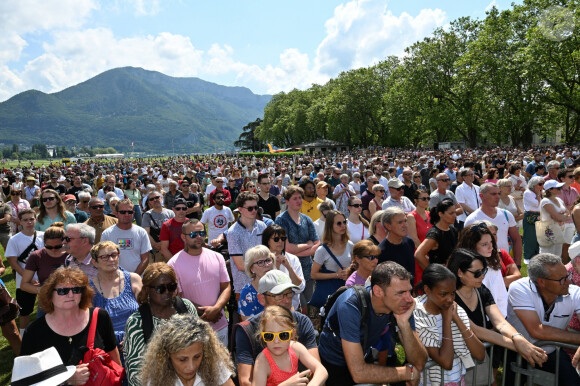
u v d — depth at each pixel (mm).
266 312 2762
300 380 2609
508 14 43031
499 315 3342
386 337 3010
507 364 3484
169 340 2404
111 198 8711
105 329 3178
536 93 40344
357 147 79812
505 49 42844
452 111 49562
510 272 4418
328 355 2982
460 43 50344
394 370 2721
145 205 10508
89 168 39094
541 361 2979
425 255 4793
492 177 10094
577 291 3443
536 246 7488
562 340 3219
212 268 4367
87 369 2752
